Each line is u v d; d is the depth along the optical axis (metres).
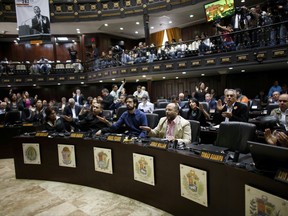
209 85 12.23
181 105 6.48
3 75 12.35
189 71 9.11
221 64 8.19
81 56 16.59
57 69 13.34
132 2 12.44
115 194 3.29
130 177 3.09
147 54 10.46
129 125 3.69
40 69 12.96
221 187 2.08
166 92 14.09
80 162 3.65
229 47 8.10
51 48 17.05
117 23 13.76
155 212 2.74
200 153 2.29
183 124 3.13
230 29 8.21
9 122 6.01
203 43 8.75
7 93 13.29
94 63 12.74
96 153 3.45
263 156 1.70
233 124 2.70
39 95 13.99
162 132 3.38
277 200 1.60
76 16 13.00
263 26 6.86
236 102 3.98
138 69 10.40
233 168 1.94
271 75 10.49
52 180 3.94
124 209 2.87
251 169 1.85
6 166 4.98
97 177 3.49
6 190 3.65
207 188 2.20
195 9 11.71
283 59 6.86
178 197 2.53
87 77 13.15
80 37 16.05
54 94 14.27
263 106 7.65
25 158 4.08
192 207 2.38
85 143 3.57
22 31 10.99
